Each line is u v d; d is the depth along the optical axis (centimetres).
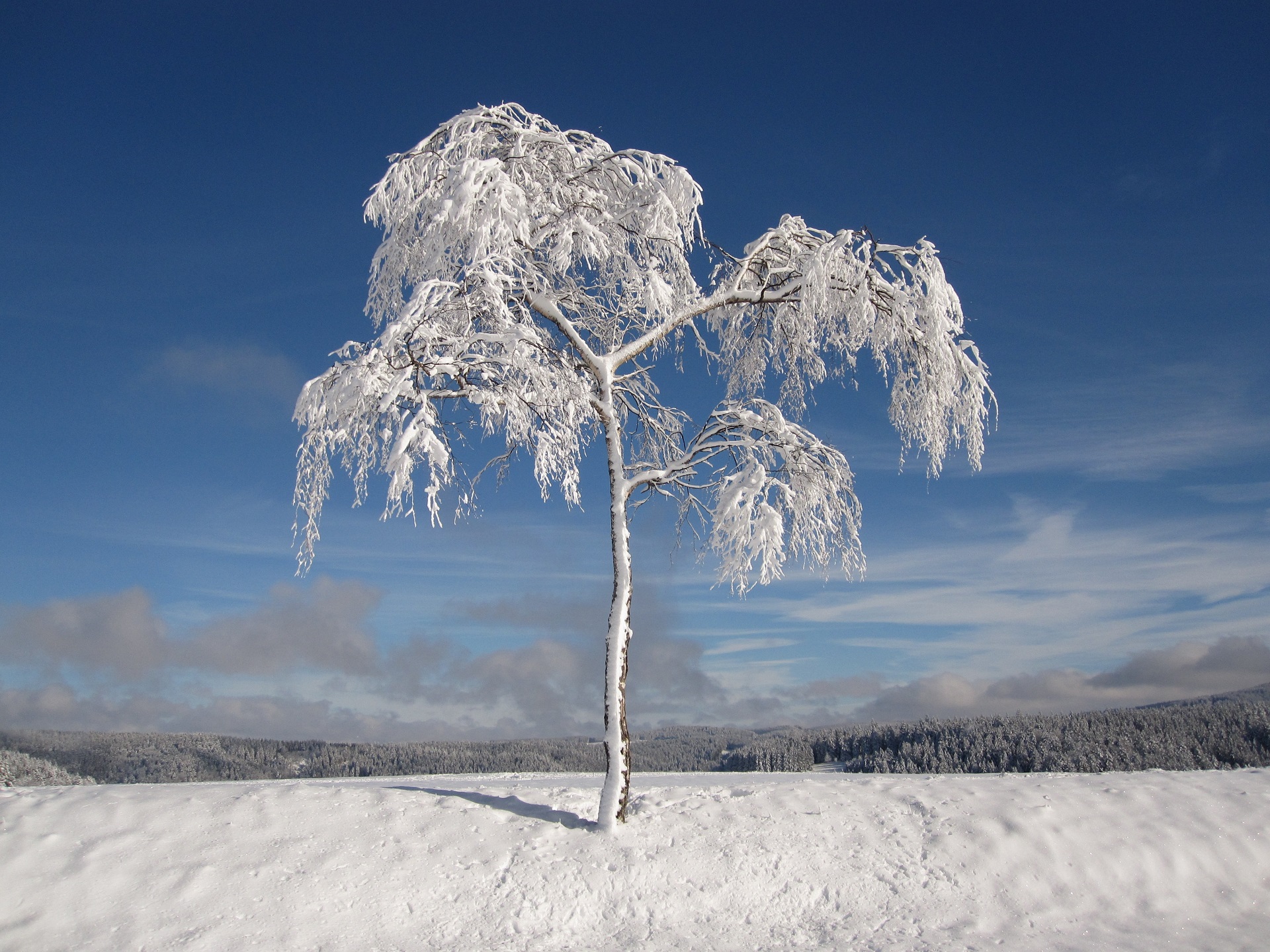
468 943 686
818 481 989
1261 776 1119
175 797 859
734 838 861
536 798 962
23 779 3033
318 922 684
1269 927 769
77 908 665
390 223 927
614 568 935
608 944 706
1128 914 789
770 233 1061
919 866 840
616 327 1118
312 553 821
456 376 856
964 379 999
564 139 977
